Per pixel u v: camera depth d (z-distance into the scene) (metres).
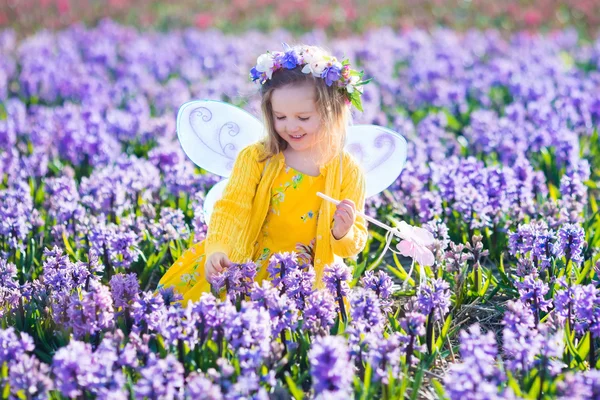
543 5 19.89
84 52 15.33
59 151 8.64
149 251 5.97
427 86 11.75
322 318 4.39
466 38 16.05
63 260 5.05
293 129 4.82
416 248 4.80
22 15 19.27
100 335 4.49
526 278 4.62
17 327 4.71
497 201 6.37
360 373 4.14
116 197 6.59
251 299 4.73
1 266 5.13
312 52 4.80
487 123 8.91
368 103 10.27
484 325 5.25
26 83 11.76
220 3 21.41
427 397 4.28
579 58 14.23
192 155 5.36
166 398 3.63
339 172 5.02
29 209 6.42
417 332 4.24
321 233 4.95
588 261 5.33
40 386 3.76
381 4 21.02
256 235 5.04
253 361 3.86
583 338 4.40
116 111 9.85
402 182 6.97
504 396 3.55
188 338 4.12
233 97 11.48
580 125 9.12
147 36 17.06
